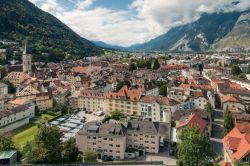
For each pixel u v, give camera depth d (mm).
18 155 147250
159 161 147250
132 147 167625
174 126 197250
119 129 160750
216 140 176000
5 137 150875
